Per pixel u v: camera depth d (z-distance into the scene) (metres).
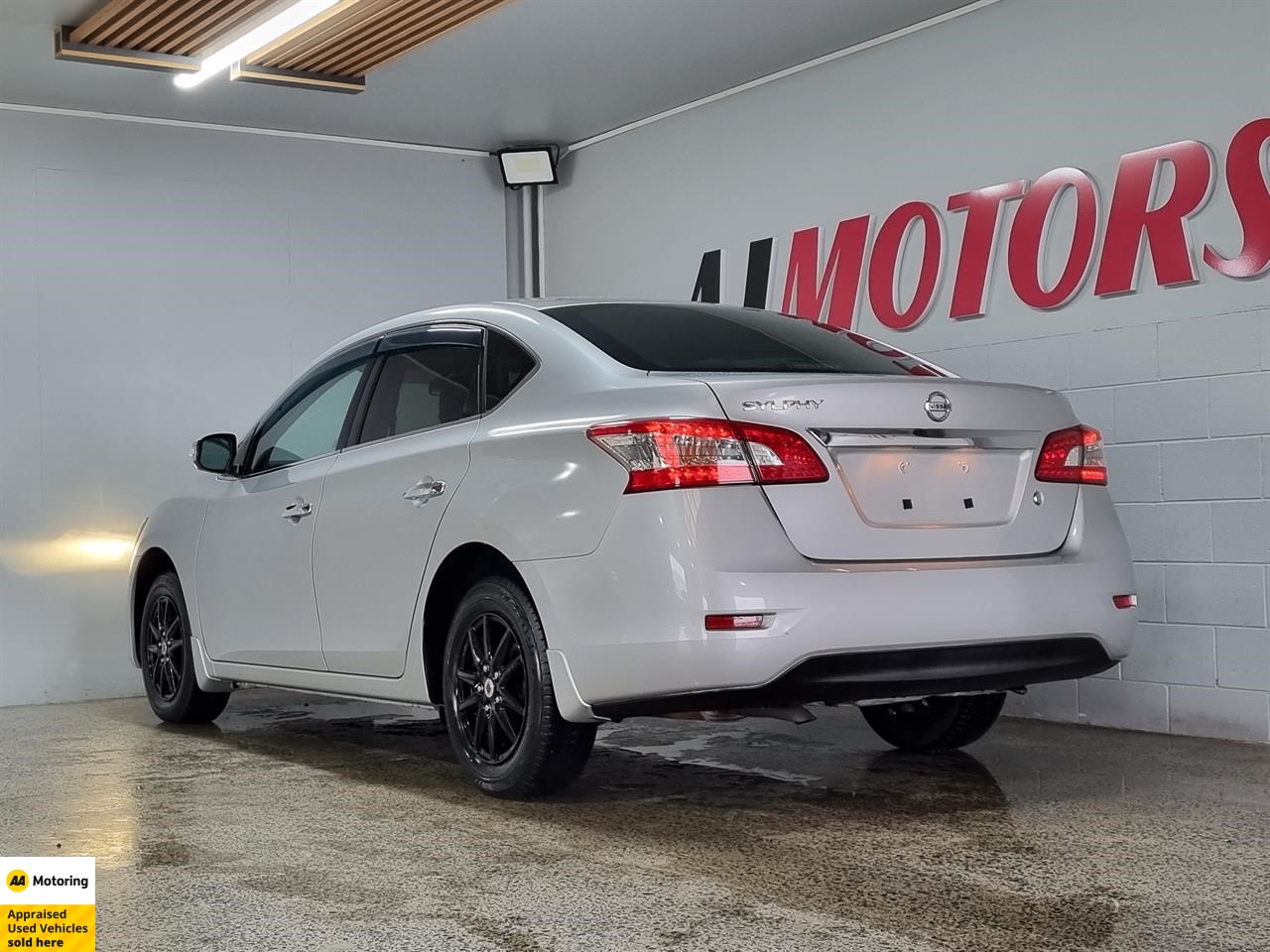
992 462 3.54
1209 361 5.03
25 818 3.69
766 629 3.15
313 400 4.79
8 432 6.95
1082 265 5.45
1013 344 5.74
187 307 7.48
